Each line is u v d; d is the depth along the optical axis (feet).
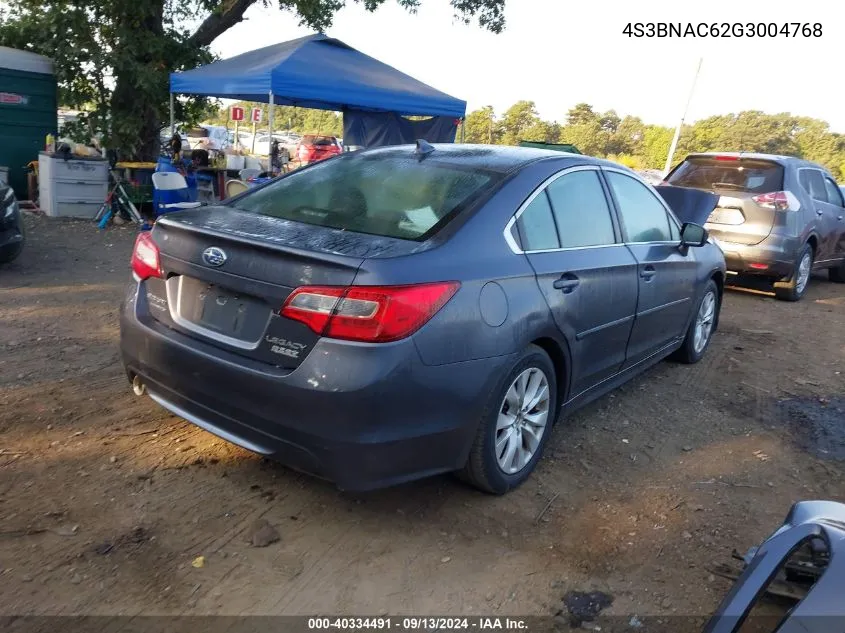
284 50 36.86
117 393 14.32
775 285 29.81
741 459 13.71
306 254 9.33
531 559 10.00
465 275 10.02
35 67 39.81
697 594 9.50
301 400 9.13
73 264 26.23
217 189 42.70
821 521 7.66
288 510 10.69
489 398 10.40
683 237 16.76
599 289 12.87
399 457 9.49
